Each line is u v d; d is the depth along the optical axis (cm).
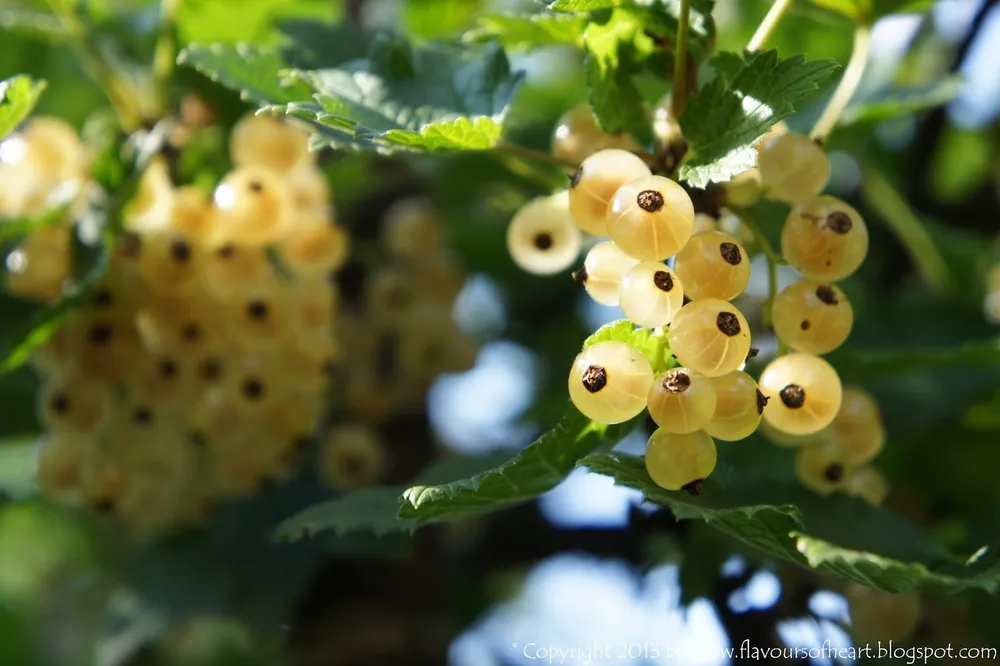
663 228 34
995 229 57
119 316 41
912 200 55
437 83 39
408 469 49
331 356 43
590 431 35
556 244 37
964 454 46
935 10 51
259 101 39
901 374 42
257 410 42
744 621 40
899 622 39
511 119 47
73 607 56
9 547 60
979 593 39
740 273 34
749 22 51
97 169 42
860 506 37
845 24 41
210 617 46
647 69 37
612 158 35
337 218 51
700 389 34
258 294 41
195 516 46
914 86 44
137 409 42
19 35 53
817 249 36
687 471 34
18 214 42
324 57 40
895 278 55
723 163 35
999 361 41
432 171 49
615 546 49
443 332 48
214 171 43
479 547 50
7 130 38
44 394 42
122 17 45
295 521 38
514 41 39
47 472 42
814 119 43
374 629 46
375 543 46
